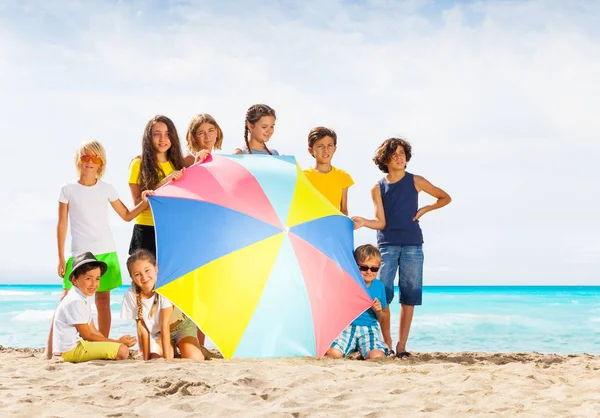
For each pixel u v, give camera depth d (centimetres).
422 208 685
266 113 646
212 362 523
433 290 5809
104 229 604
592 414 348
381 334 656
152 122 612
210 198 539
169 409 358
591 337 1420
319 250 534
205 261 511
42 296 3616
